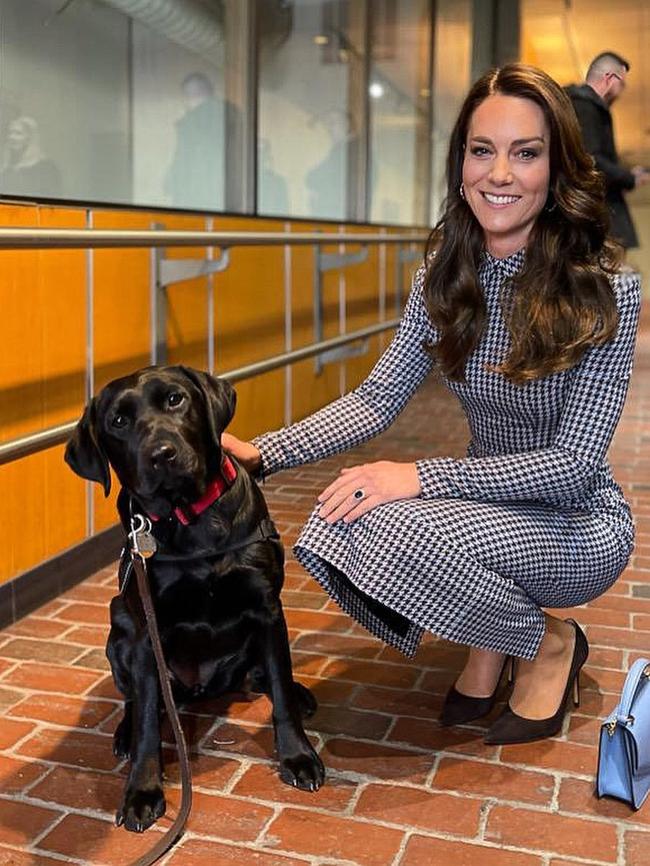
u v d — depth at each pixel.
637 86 13.55
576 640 2.17
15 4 3.01
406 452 4.85
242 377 3.77
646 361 8.26
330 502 1.93
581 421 1.95
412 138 7.93
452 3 8.72
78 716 2.23
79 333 3.09
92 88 3.48
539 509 2.01
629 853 1.71
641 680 1.87
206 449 1.88
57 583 3.00
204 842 1.74
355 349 5.66
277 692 1.97
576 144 1.91
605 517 2.07
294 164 5.43
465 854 1.71
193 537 1.87
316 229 5.32
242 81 4.61
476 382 2.06
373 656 2.55
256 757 2.04
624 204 5.63
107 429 1.86
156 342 3.61
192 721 2.19
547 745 2.08
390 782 1.94
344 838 1.75
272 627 1.96
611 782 1.85
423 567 1.84
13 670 2.47
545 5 9.34
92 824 1.81
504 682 2.35
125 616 1.99
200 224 3.94
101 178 3.59
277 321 4.88
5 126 2.99
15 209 2.73
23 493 2.82
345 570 1.90
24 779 1.96
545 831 1.77
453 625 1.89
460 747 2.07
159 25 3.89
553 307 1.91
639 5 9.31
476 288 2.01
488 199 1.92
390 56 7.06
